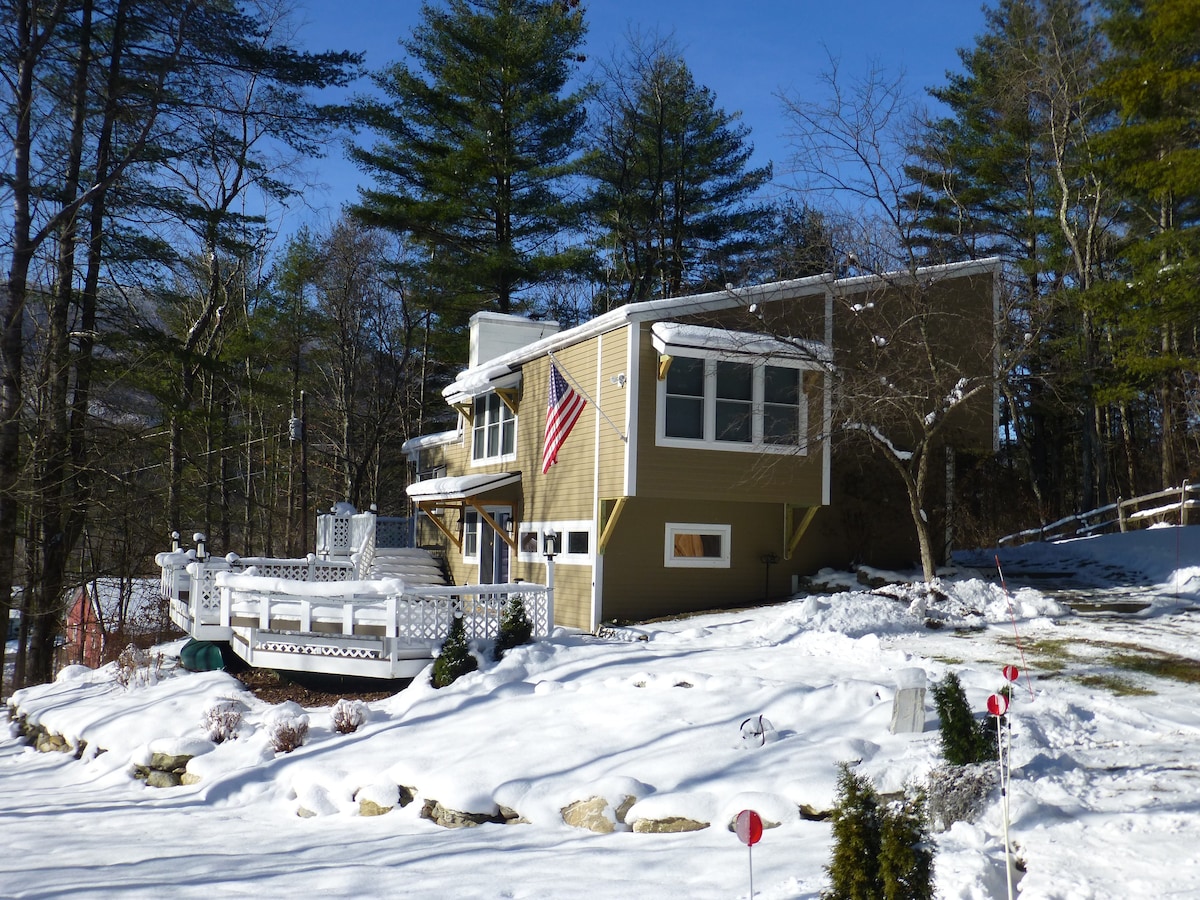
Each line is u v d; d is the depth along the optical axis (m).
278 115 23.12
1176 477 33.50
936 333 21.53
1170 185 19.33
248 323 38.56
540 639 16.33
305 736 13.51
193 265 25.64
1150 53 20.66
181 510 35.91
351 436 41.16
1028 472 38.41
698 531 20.66
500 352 28.56
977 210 35.81
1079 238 30.55
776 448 20.20
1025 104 29.98
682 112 38.53
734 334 19.36
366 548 26.39
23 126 19.92
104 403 24.38
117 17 21.30
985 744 9.20
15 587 25.86
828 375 19.84
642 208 38.62
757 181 39.34
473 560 26.80
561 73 36.84
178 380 29.72
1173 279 20.12
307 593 16.61
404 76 35.66
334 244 40.16
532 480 23.33
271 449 41.97
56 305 21.83
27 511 23.33
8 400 19.66
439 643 16.12
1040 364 26.41
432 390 42.66
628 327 19.52
